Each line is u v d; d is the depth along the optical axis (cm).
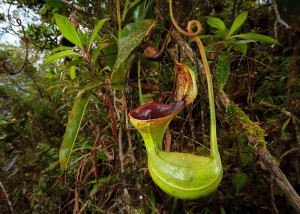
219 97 29
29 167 75
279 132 51
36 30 61
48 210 62
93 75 37
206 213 49
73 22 46
